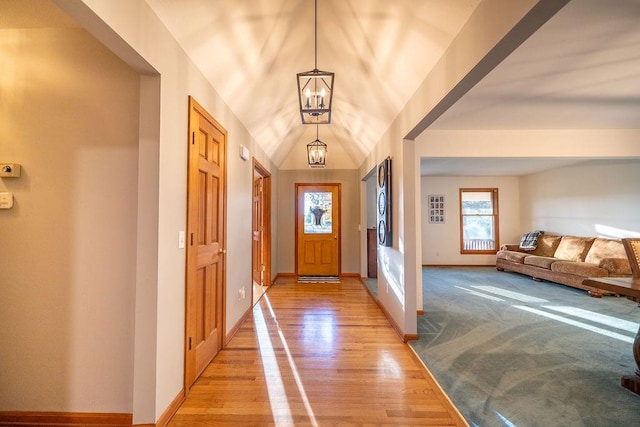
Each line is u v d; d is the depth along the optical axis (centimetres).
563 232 676
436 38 202
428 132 418
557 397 206
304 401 203
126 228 180
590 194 619
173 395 191
